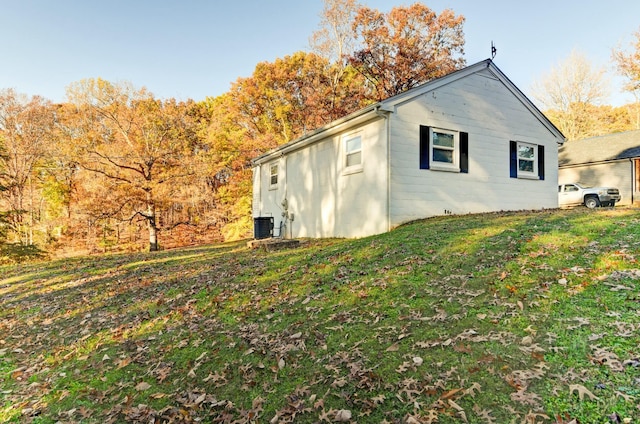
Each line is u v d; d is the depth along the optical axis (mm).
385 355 2916
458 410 2131
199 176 19469
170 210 22422
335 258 6324
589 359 2414
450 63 25250
